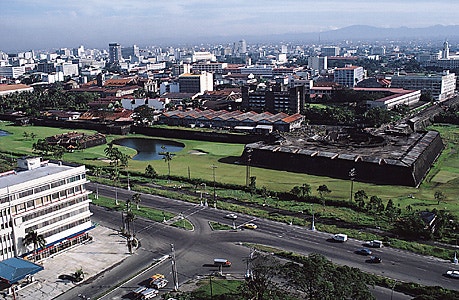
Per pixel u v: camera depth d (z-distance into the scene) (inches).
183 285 5374.0
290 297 4650.6
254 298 4434.1
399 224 6914.4
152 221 7377.0
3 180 6195.9
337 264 5718.5
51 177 6269.7
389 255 5999.0
